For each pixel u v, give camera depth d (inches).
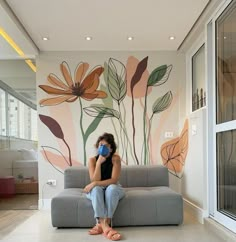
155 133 198.8
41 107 197.2
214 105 145.0
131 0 129.5
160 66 200.5
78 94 198.2
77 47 191.5
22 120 210.7
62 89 197.9
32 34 167.9
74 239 126.1
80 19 148.3
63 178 194.4
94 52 199.2
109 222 137.6
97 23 153.5
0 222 156.3
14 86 210.7
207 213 148.9
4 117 212.4
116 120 198.2
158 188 166.7
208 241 121.8
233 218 123.6
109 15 143.9
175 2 131.8
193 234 132.0
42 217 167.5
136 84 199.8
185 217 164.6
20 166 215.0
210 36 148.9
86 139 197.0
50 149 196.2
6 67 210.8
